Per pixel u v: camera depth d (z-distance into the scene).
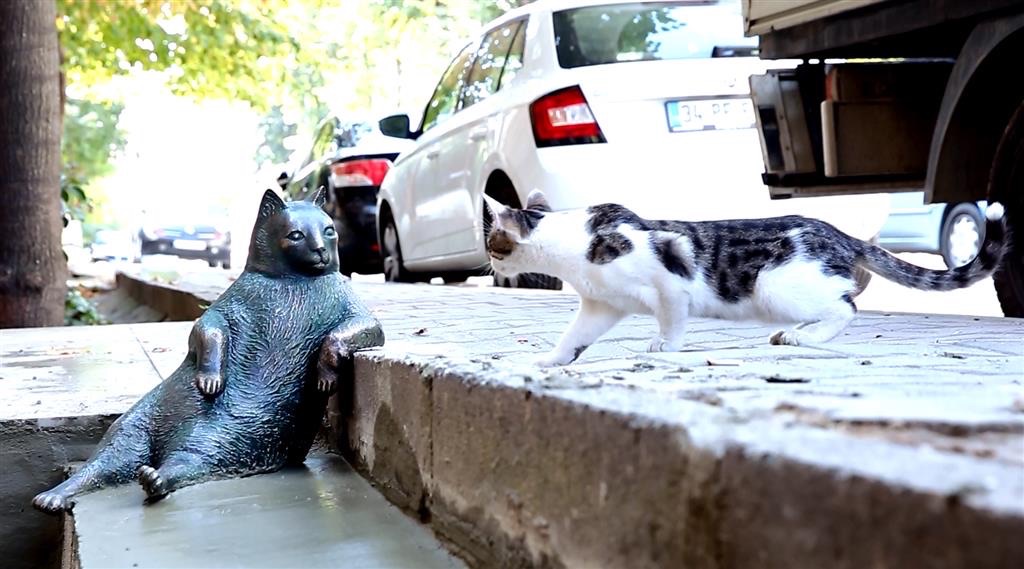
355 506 1.56
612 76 3.57
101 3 7.65
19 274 4.55
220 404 1.73
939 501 0.63
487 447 1.25
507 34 4.29
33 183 4.56
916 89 3.03
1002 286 2.72
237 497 1.62
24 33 4.53
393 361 1.57
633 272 2.01
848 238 2.13
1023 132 2.54
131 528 1.48
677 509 0.88
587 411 1.02
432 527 1.42
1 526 1.86
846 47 2.99
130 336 3.18
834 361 1.69
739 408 0.97
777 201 3.60
